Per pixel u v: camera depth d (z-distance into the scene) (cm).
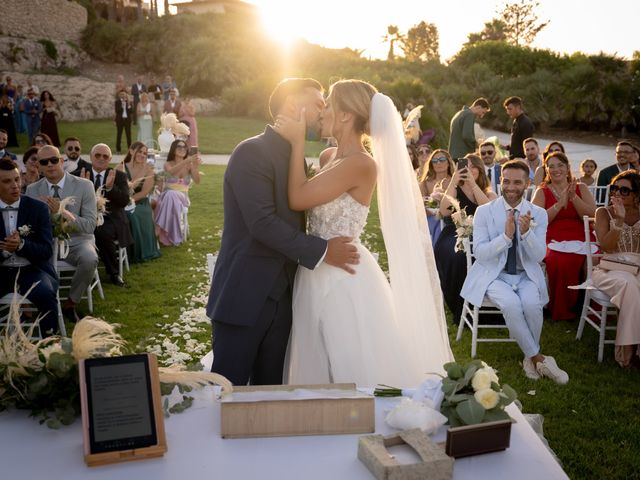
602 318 461
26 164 663
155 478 158
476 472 162
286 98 263
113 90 2772
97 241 630
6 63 3291
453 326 540
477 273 458
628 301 434
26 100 1831
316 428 179
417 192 293
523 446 176
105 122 2475
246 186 252
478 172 570
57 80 2750
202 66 3209
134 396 171
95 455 163
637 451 325
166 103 2022
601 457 320
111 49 3762
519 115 1047
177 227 809
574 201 550
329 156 314
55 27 3719
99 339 193
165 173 822
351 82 273
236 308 261
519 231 439
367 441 164
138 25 3800
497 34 6128
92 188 542
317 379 274
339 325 266
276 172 258
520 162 448
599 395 398
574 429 351
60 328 461
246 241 263
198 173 834
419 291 284
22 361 191
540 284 443
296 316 275
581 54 3697
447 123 2356
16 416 190
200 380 196
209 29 3597
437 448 160
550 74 3180
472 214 553
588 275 488
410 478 153
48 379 185
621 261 449
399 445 167
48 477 159
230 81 3175
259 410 178
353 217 271
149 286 633
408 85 2356
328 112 273
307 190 259
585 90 2892
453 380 189
